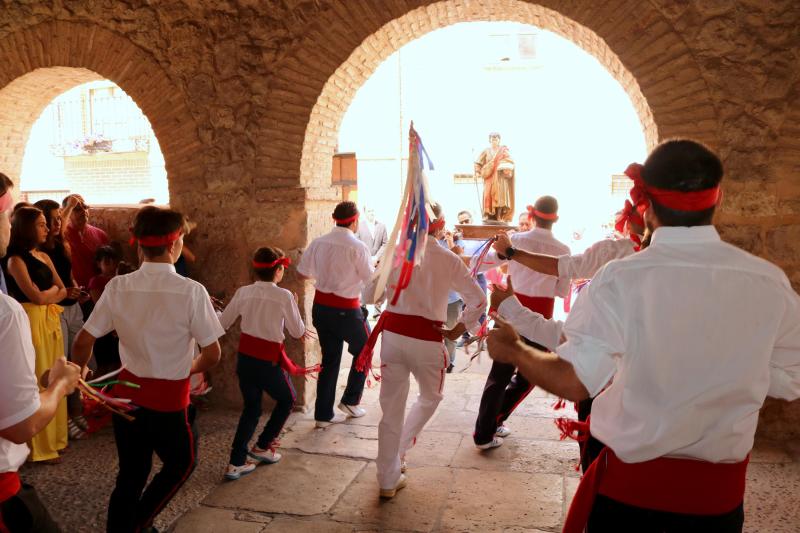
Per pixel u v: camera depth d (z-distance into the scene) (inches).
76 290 183.0
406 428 155.7
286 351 213.0
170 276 119.0
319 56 202.8
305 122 205.9
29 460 169.8
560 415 208.7
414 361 147.6
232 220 214.7
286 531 136.9
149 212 118.5
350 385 205.0
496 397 174.6
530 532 136.1
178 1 209.6
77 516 143.5
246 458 165.6
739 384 67.0
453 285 148.5
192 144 215.3
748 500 147.6
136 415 115.7
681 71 179.8
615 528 72.3
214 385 217.2
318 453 178.4
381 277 135.0
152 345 116.0
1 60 223.1
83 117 663.1
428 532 136.4
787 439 180.5
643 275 68.6
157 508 119.4
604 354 68.3
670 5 178.4
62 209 204.8
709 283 67.4
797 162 175.9
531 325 99.3
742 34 175.5
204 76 210.8
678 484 69.1
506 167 272.5
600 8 183.8
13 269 161.3
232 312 165.2
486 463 171.6
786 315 69.6
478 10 201.8
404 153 604.7
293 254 210.5
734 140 178.2
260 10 205.2
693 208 69.6
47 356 168.1
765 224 178.7
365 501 150.4
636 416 69.4
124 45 214.7
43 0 217.8
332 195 227.3
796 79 173.9
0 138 244.5
